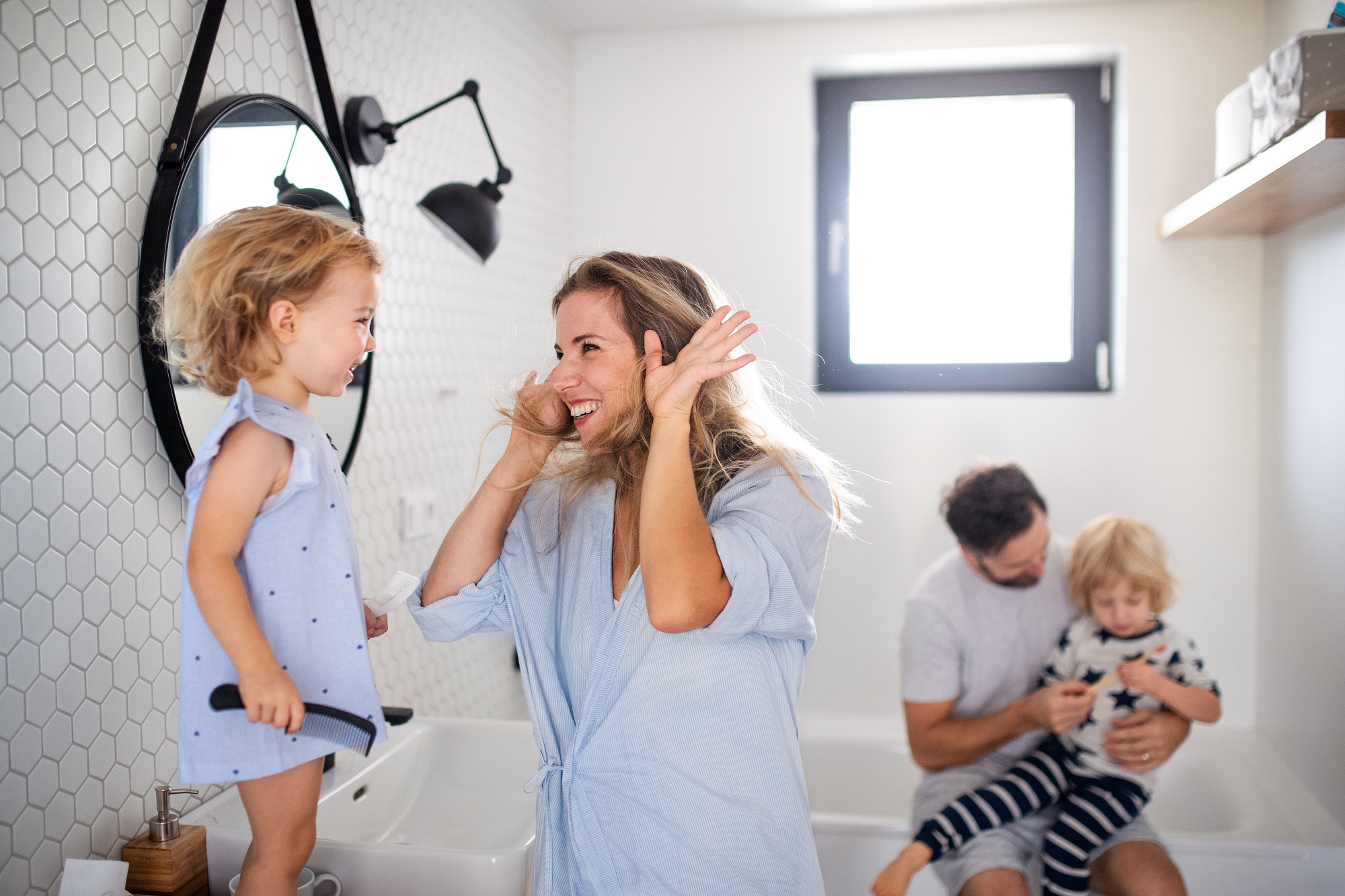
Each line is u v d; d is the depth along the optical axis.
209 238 0.92
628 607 0.92
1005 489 2.02
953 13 2.71
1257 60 2.59
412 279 1.85
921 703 2.06
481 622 1.07
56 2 1.03
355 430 1.58
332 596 0.94
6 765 0.99
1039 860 1.93
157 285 1.14
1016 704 1.97
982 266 2.87
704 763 0.88
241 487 0.86
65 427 1.05
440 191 1.71
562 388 0.99
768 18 2.76
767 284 2.83
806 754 2.72
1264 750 2.54
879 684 2.84
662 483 0.85
